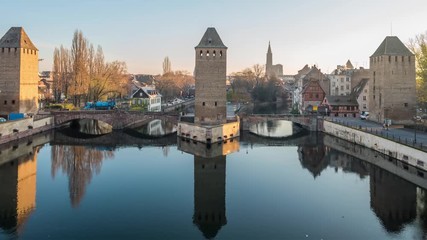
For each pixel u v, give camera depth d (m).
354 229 30.95
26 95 86.12
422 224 31.84
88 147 67.69
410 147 50.09
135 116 89.81
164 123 117.56
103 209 35.34
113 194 39.88
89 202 37.31
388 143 56.75
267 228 31.22
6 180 44.16
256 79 183.00
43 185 42.66
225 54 79.00
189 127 77.06
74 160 56.09
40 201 37.19
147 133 88.81
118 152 63.06
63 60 109.38
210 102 79.25
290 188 42.47
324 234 30.05
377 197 38.91
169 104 146.62
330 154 62.09
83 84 103.25
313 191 41.31
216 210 35.38
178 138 79.62
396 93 78.00
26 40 86.56
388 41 79.38
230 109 133.38
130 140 77.06
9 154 58.59
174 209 35.69
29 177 45.81
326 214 34.38
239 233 30.28
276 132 93.06
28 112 86.88
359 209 35.56
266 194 40.38
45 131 84.00
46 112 89.00
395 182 44.50
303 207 36.19
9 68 83.19
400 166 51.53
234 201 38.09
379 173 48.72
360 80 120.12
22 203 36.47
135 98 121.75
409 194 39.88
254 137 82.06
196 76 79.06
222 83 79.25
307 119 91.62
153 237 29.34
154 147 68.44
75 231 30.22
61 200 37.62
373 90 84.81
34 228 30.61
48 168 50.66
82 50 102.94
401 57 77.75
